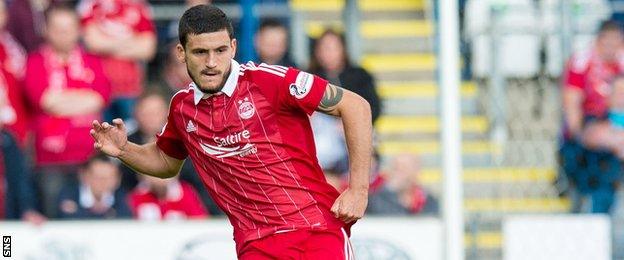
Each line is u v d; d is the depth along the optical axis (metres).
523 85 34.69
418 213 30.44
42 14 33.91
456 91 25.81
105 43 33.50
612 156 31.66
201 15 16.42
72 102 31.86
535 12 35.19
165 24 35.00
